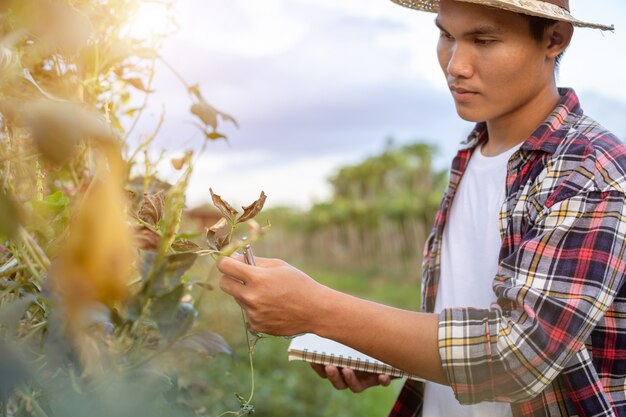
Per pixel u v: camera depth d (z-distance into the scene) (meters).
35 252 0.76
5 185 0.83
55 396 0.78
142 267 0.72
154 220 0.95
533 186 1.39
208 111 1.20
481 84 1.39
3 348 0.54
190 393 1.16
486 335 1.23
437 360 1.24
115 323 0.74
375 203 25.56
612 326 1.37
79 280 0.48
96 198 0.49
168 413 1.02
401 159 27.78
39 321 0.92
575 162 1.34
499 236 1.52
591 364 1.32
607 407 1.31
